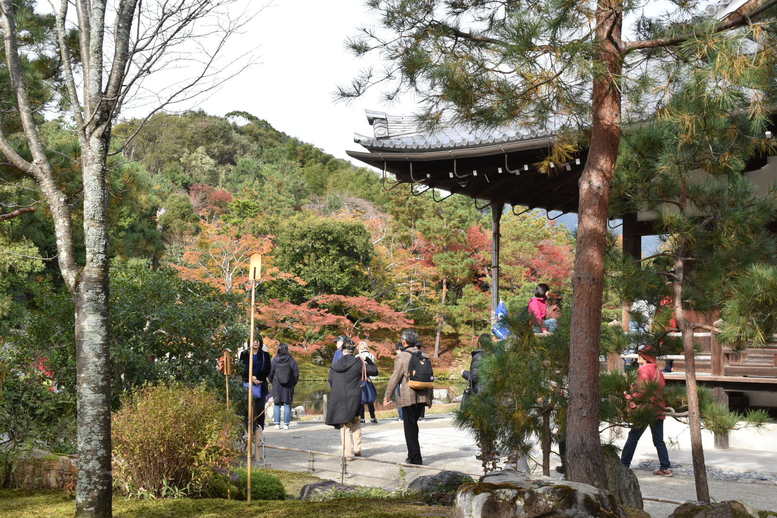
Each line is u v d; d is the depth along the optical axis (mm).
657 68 4730
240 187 61469
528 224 35406
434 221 36125
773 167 9914
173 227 44188
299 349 33719
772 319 4801
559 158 5547
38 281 17219
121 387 7996
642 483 7766
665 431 10688
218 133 72562
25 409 6980
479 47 4938
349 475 8047
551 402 5699
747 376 10312
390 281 38000
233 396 8625
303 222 37531
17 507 5355
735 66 4062
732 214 5406
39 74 8633
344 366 9109
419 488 6211
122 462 5988
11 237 12602
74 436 7309
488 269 36000
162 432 5961
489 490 3938
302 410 16906
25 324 7949
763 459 9219
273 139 82812
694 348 5922
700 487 5480
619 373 5848
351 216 40844
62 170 8625
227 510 5266
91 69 4520
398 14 4828
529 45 4008
